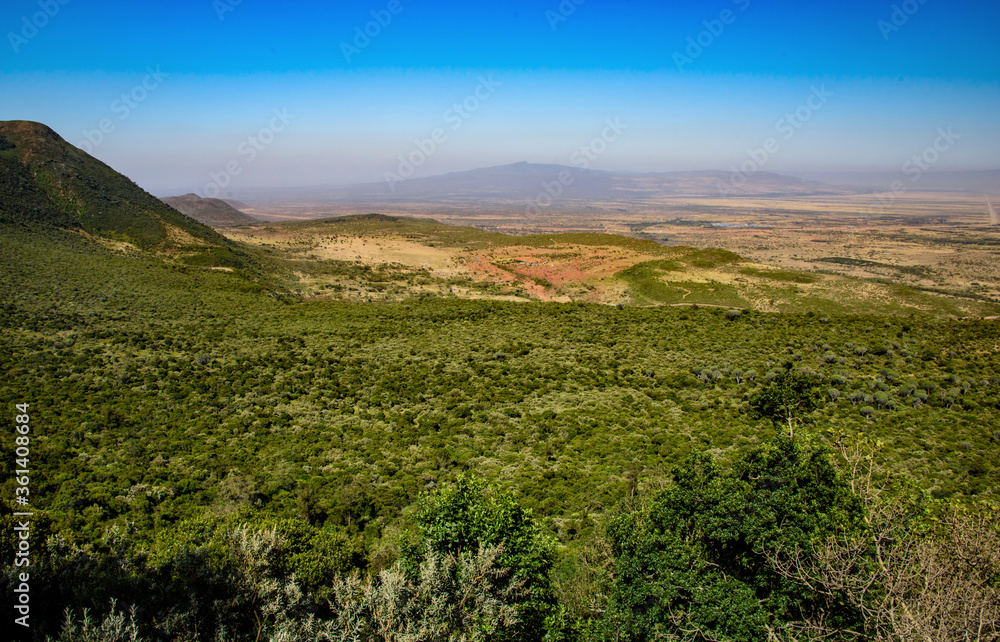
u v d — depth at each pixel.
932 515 12.33
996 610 8.19
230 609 10.37
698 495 13.04
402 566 12.68
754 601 10.51
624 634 11.25
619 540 13.42
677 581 11.12
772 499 12.25
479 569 11.28
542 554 13.32
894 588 8.83
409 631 9.80
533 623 12.24
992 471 22.73
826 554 10.33
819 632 9.76
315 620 10.91
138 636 8.98
